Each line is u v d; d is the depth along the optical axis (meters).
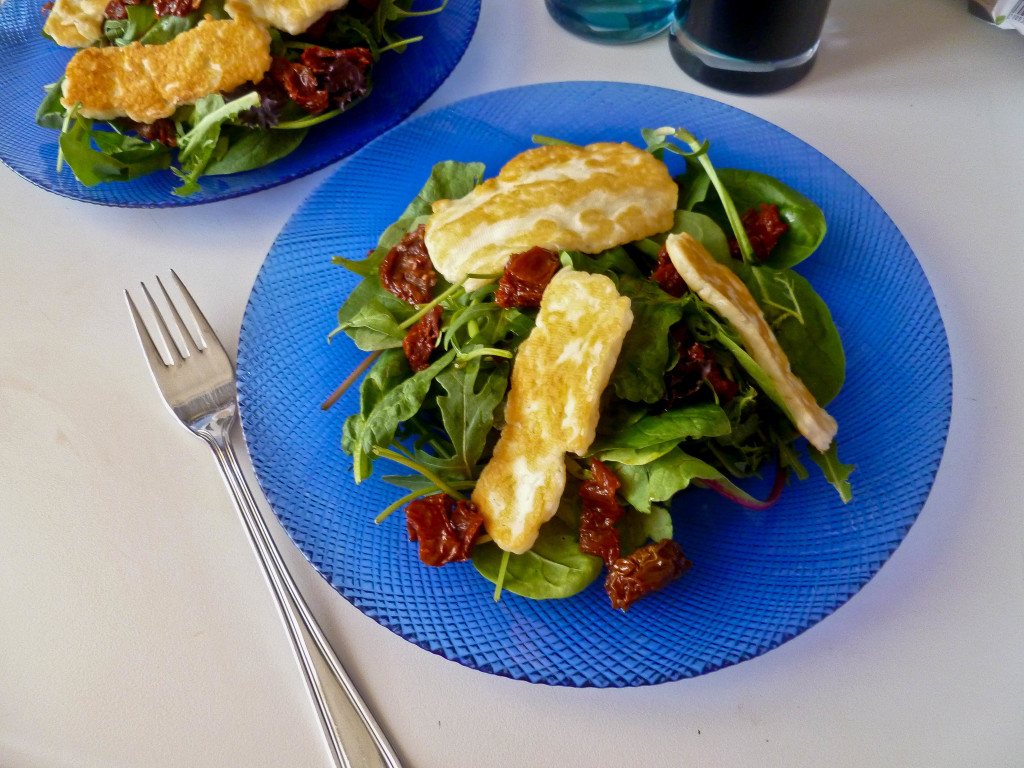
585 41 0.45
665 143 0.34
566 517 0.29
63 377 0.35
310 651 0.28
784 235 0.33
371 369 0.31
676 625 0.26
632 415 0.28
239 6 0.39
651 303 0.29
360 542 0.28
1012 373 0.33
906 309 0.32
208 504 0.32
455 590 0.27
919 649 0.28
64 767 0.27
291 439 0.31
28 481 0.32
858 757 0.26
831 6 0.45
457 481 0.29
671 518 0.29
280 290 0.34
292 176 0.37
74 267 0.38
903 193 0.38
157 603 0.30
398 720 0.27
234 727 0.27
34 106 0.41
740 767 0.26
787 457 0.29
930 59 0.43
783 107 0.42
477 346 0.29
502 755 0.27
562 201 0.32
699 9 0.39
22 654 0.29
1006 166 0.39
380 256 0.34
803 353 0.31
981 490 0.31
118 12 0.40
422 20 0.42
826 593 0.27
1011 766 0.26
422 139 0.37
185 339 0.34
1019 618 0.28
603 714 0.27
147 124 0.38
